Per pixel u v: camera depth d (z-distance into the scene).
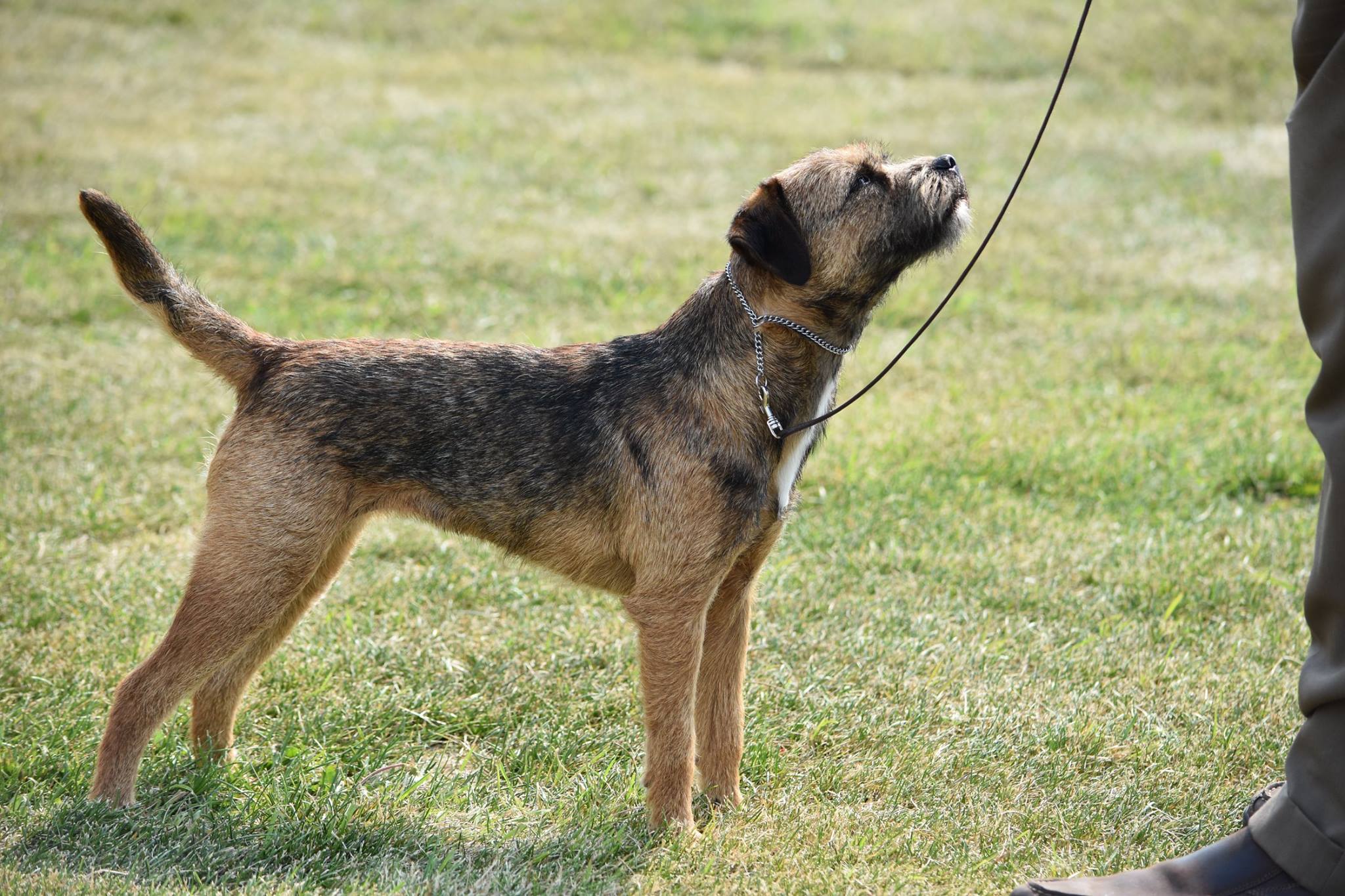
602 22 23.64
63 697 6.04
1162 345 11.73
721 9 24.25
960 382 10.76
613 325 11.70
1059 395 10.55
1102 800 5.48
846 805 5.45
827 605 7.23
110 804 5.10
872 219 5.20
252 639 5.27
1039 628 7.08
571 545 5.36
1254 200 16.12
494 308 12.09
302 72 20.62
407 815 5.29
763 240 5.09
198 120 18.06
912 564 7.77
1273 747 5.86
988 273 13.58
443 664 6.54
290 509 5.17
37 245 13.19
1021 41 22.62
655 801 5.18
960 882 4.84
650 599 5.11
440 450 5.29
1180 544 7.98
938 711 6.22
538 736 5.93
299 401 5.25
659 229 14.66
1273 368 11.20
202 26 22.44
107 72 19.80
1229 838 4.52
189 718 6.02
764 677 6.55
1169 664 6.63
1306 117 4.32
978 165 17.16
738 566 5.40
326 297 12.32
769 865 4.97
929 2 24.64
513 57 21.95
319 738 5.92
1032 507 8.55
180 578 7.32
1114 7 23.67
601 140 17.98
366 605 7.18
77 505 8.09
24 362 10.41
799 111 19.44
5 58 19.92
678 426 5.11
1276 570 7.70
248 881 4.73
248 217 14.40
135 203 14.45
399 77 20.72
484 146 17.70
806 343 5.23
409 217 14.81
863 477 8.86
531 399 5.34
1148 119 19.34
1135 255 14.30
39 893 4.39
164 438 9.18
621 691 6.39
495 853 5.03
